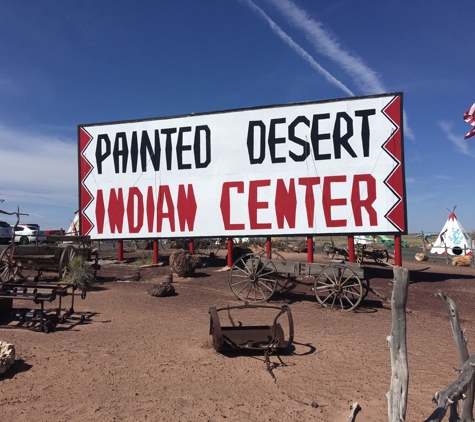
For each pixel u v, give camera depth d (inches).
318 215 620.4
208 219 673.0
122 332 313.9
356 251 774.5
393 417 126.0
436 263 893.8
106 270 676.1
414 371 241.4
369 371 240.2
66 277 513.0
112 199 725.9
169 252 943.7
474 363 136.3
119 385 213.0
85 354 259.0
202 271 673.0
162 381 219.6
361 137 609.9
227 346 265.7
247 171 657.0
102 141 734.5
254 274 452.4
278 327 279.9
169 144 700.7
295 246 1090.7
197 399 197.8
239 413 183.8
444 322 380.5
